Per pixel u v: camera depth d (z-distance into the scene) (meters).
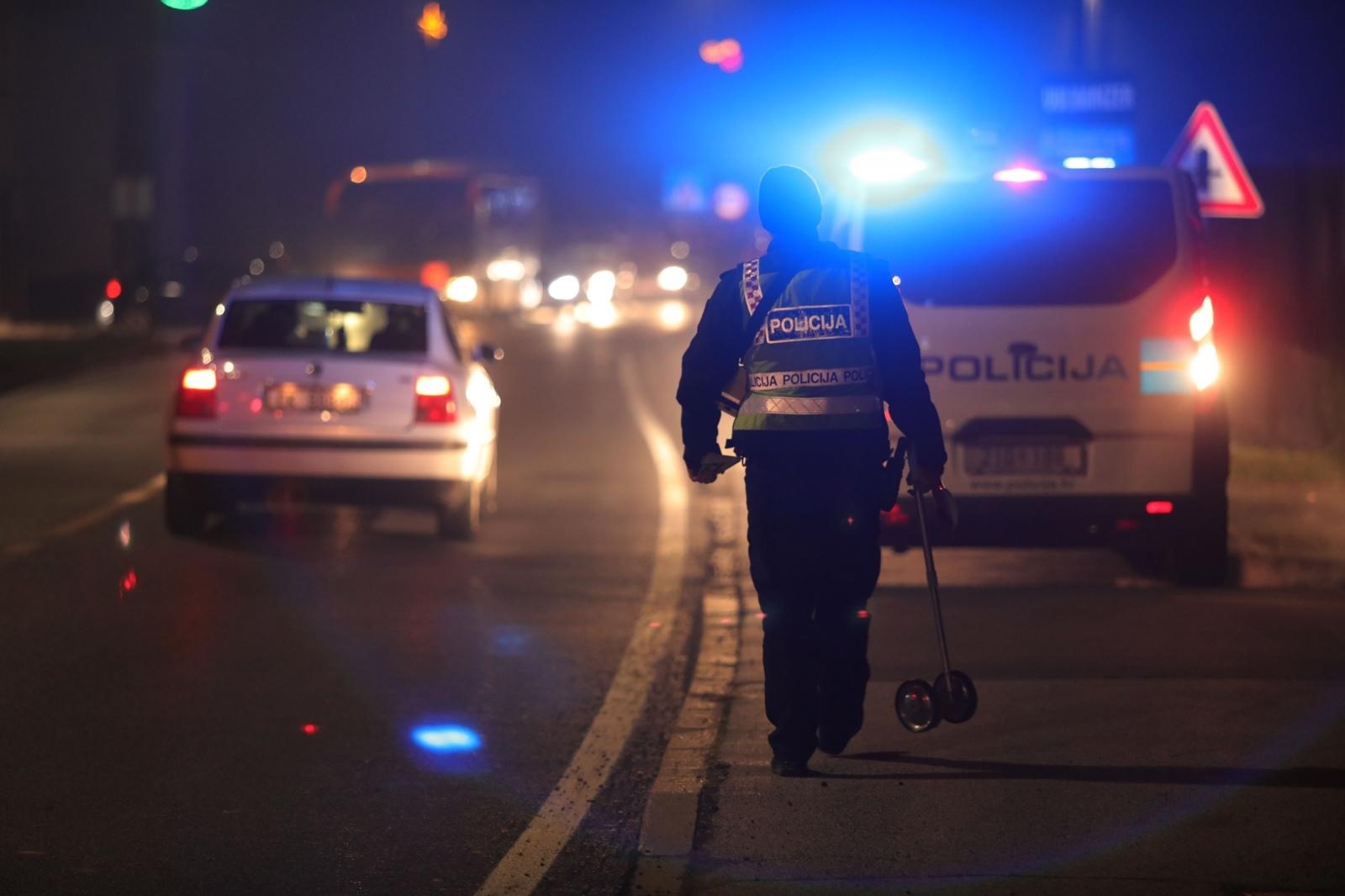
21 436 61.84
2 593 34.31
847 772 21.84
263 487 39.84
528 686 27.42
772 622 21.42
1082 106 57.97
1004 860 18.61
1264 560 37.91
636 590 35.38
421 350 41.16
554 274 167.25
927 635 29.91
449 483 40.19
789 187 21.09
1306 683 26.17
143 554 38.81
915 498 21.77
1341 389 52.53
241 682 27.44
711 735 24.00
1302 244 57.97
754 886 17.95
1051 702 25.16
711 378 21.30
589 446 59.94
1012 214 33.03
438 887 18.34
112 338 117.38
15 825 20.30
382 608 33.38
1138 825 19.66
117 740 24.03
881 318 20.98
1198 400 32.81
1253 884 17.80
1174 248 33.00
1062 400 32.91
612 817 20.78
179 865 18.97
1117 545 33.97
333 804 21.22
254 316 42.12
